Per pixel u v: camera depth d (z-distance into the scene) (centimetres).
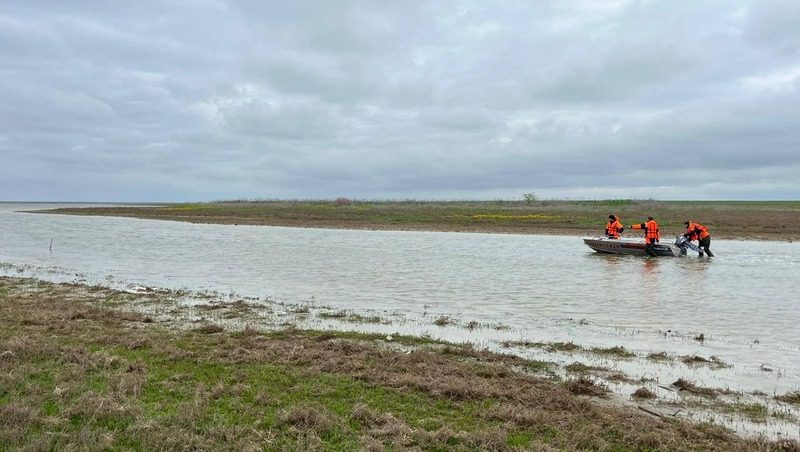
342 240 3956
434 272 2364
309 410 747
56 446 638
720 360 1135
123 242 3691
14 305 1446
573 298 1808
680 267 2662
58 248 3272
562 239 4203
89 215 7806
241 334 1220
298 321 1416
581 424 763
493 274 2325
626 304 1719
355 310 1576
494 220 5900
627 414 809
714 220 5688
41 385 823
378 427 734
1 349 976
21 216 7600
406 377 916
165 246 3431
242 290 1889
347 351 1088
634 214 6700
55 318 1284
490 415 779
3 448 625
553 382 970
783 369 1077
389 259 2820
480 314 1550
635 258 3044
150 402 782
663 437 724
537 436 727
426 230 4975
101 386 830
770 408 871
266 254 3016
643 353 1180
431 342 1222
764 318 1535
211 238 4053
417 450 668
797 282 2194
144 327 1279
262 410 770
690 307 1681
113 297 1680
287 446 664
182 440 659
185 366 954
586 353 1170
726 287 2055
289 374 923
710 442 720
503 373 980
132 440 661
